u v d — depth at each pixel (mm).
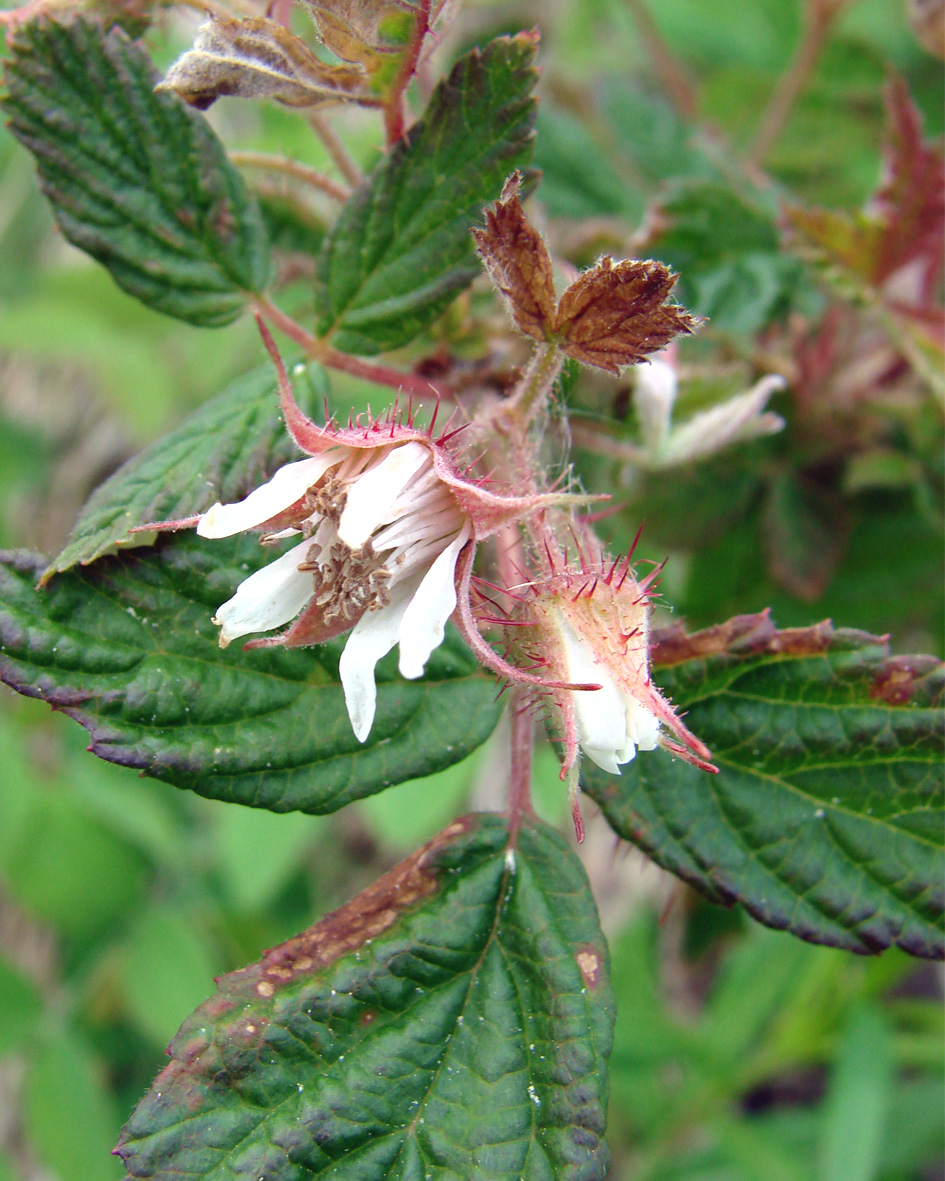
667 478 156
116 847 190
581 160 172
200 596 106
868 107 198
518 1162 102
